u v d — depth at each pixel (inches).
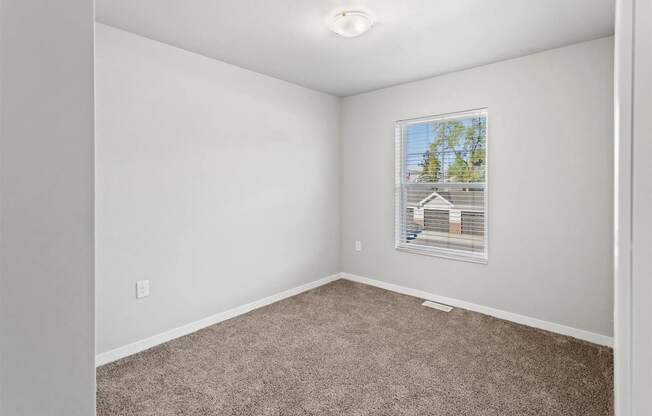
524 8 85.5
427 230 145.3
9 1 15.2
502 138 121.6
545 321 114.6
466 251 134.0
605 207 103.0
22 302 15.8
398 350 100.9
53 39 16.6
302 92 150.7
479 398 78.5
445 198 139.3
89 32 17.9
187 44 106.0
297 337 109.6
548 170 112.4
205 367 92.0
